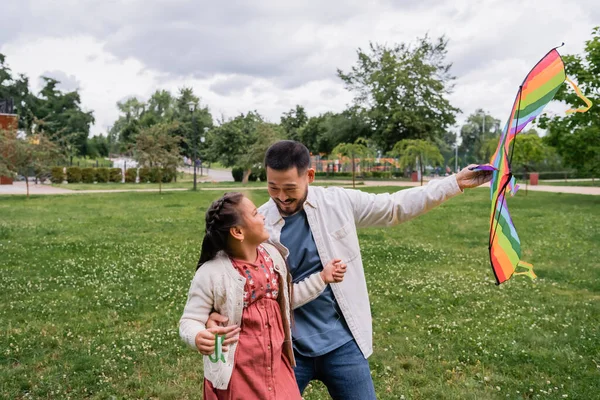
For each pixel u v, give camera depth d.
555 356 4.83
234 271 2.24
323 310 2.47
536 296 6.89
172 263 8.98
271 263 2.35
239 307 2.22
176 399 4.06
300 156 2.38
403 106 44.97
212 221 2.24
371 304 6.52
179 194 26.14
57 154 24.50
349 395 2.44
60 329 5.57
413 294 6.96
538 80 2.01
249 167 29.86
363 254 9.77
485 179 2.43
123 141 70.69
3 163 22.69
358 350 2.47
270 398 2.21
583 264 8.86
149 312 6.22
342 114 49.38
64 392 4.14
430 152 31.95
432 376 4.45
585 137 19.42
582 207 17.69
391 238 11.84
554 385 4.27
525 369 4.58
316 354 2.42
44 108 72.94
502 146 2.14
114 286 7.36
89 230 12.98
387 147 47.53
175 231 12.98
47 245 10.65
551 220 14.31
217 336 2.06
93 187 33.69
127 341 5.22
